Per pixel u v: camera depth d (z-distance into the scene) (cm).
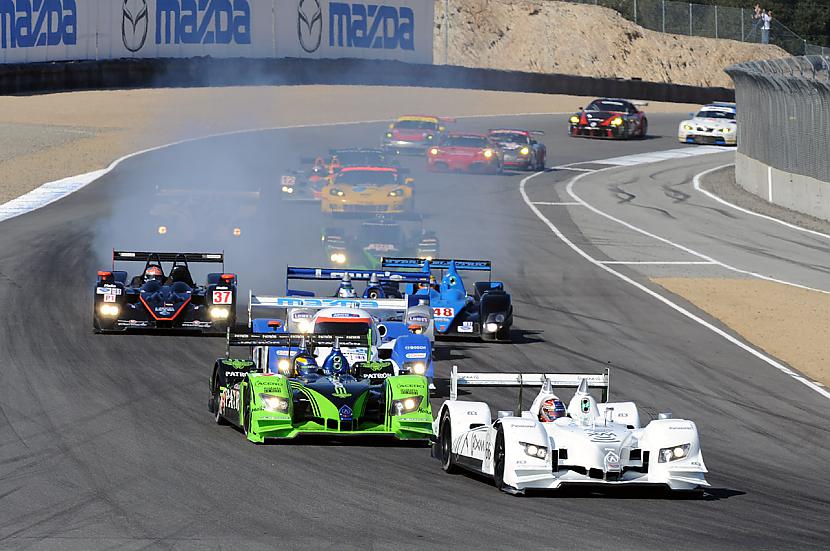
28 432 4869
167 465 4356
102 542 3288
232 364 5253
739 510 4047
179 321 7312
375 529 3519
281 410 4841
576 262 11325
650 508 4003
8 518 3547
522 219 13762
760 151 16650
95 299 7225
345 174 11931
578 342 7912
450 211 13888
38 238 10831
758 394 6750
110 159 16475
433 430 4875
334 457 4669
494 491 4175
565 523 3703
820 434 5884
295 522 3575
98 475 4162
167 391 5856
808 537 3653
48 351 6662
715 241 13100
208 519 3578
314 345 5391
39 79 19838
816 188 14938
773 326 8819
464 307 7731
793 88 15350
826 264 12038
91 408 5381
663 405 6325
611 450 4091
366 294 7275
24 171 15238
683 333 8406
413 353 5991
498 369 6894
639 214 14738
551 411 4438
